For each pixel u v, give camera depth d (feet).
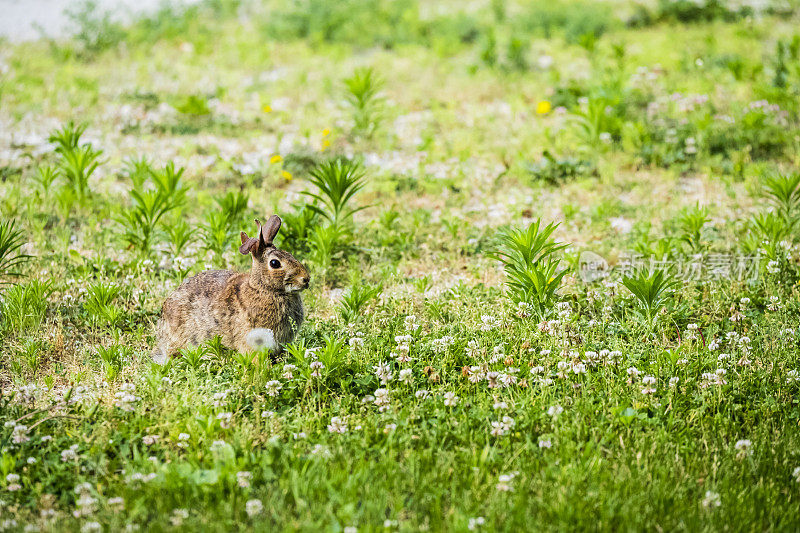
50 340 34.68
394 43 85.51
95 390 30.50
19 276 38.09
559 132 58.65
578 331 34.65
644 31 88.12
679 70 71.87
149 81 71.87
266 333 31.37
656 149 55.98
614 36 85.40
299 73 74.33
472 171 53.78
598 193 51.47
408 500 24.38
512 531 22.53
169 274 39.93
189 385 30.25
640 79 69.00
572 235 45.78
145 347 34.17
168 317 33.01
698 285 38.65
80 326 36.09
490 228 45.98
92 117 61.93
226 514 23.07
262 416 28.35
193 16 91.45
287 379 30.63
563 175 53.47
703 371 31.55
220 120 62.80
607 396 29.58
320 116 64.34
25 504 24.48
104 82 71.00
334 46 83.56
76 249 43.16
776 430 28.04
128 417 28.48
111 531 22.54
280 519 22.99
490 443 27.37
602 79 65.51
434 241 44.62
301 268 30.96
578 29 85.51
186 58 79.10
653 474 25.35
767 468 26.14
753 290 38.32
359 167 52.60
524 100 67.46
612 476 25.11
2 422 28.14
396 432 27.35
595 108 56.18
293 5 93.30
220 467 24.88
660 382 30.58
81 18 81.92
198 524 22.70
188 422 27.50
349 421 28.14
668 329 34.68
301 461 25.61
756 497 24.61
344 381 30.22
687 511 23.75
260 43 84.48
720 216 47.52
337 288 40.34
